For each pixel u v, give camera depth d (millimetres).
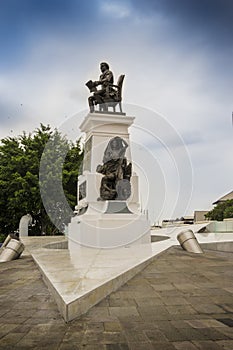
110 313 5699
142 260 9922
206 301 6445
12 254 13484
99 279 6984
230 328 4941
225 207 46875
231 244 17156
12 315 5691
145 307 6051
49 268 8648
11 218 31094
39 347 4309
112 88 18859
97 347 4281
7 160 30109
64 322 5266
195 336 4621
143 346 4285
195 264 10586
